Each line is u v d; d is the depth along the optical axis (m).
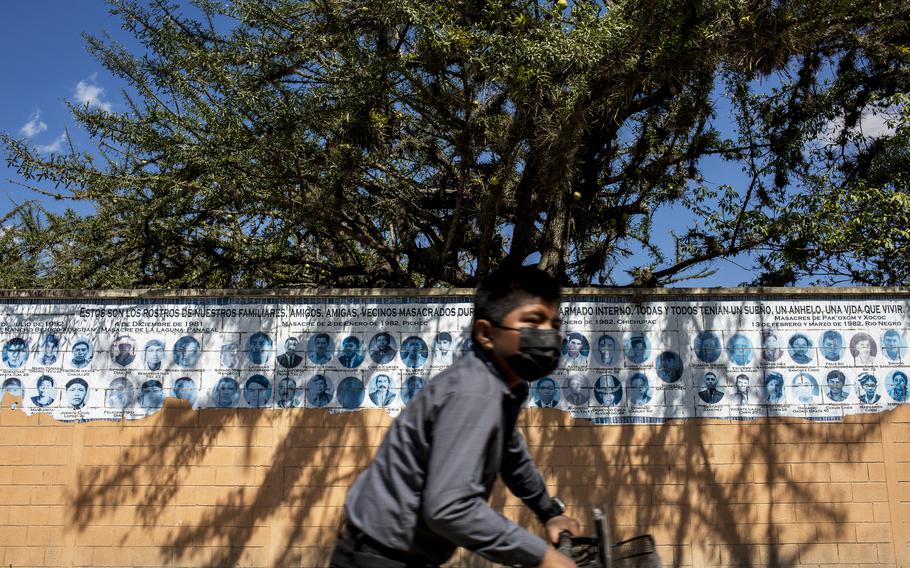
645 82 9.48
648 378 8.95
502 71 8.91
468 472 2.34
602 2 10.03
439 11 9.38
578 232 13.24
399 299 9.09
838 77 12.52
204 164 10.25
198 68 10.06
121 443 8.84
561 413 8.88
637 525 8.66
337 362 8.98
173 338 9.05
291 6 10.08
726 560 8.62
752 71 10.14
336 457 8.78
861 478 8.80
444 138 11.51
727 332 9.05
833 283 11.66
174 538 8.65
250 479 8.76
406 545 2.48
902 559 8.65
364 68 9.52
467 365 2.55
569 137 9.18
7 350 9.02
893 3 10.09
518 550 2.32
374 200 12.39
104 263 11.95
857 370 8.98
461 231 12.81
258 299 9.12
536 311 2.58
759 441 8.85
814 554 8.64
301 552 8.59
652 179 13.24
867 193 10.91
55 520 8.69
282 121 9.69
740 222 12.12
